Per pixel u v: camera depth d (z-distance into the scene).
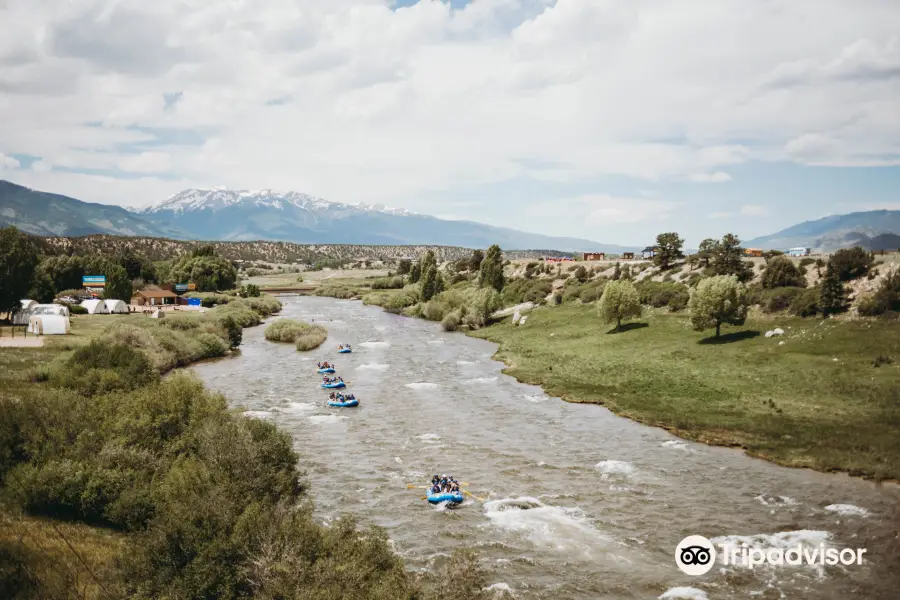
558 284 146.50
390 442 51.03
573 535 34.00
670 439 51.75
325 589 21.89
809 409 56.12
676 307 106.25
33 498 29.06
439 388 72.88
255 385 73.69
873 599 27.42
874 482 41.09
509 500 38.91
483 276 157.88
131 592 23.03
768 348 75.88
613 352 87.88
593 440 51.75
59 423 35.03
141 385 46.44
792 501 38.25
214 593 22.86
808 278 94.81
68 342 81.00
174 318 106.38
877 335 71.00
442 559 31.06
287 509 28.58
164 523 25.16
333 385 71.81
